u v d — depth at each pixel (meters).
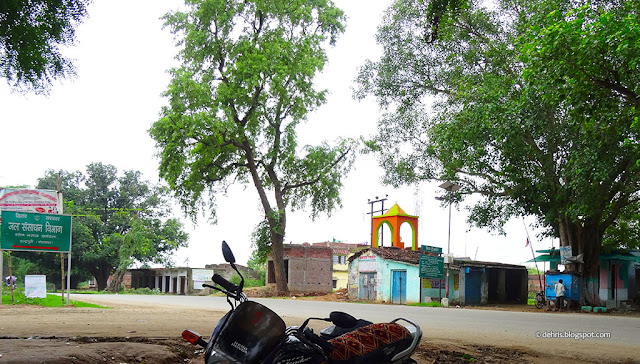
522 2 23.20
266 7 41.56
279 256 44.22
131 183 78.31
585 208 21.80
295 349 3.67
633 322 17.23
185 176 42.12
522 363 7.38
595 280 27.73
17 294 22.39
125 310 16.92
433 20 12.59
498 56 24.50
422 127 29.70
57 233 19.16
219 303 25.97
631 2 12.09
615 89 11.76
